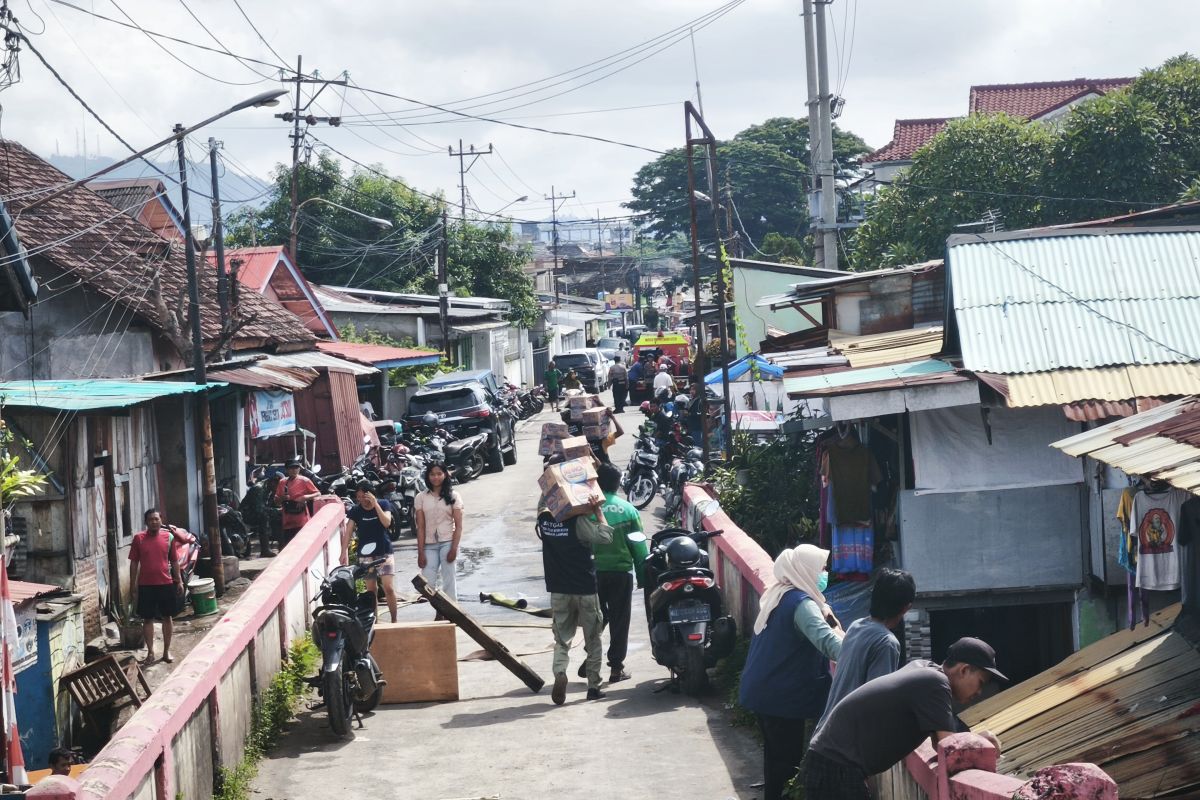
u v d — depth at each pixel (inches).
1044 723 326.3
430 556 539.5
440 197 2137.1
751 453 832.9
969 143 1374.3
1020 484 530.6
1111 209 1320.1
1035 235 557.0
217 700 319.3
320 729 395.2
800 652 269.9
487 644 438.3
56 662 475.2
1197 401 377.7
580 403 1040.8
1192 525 367.9
